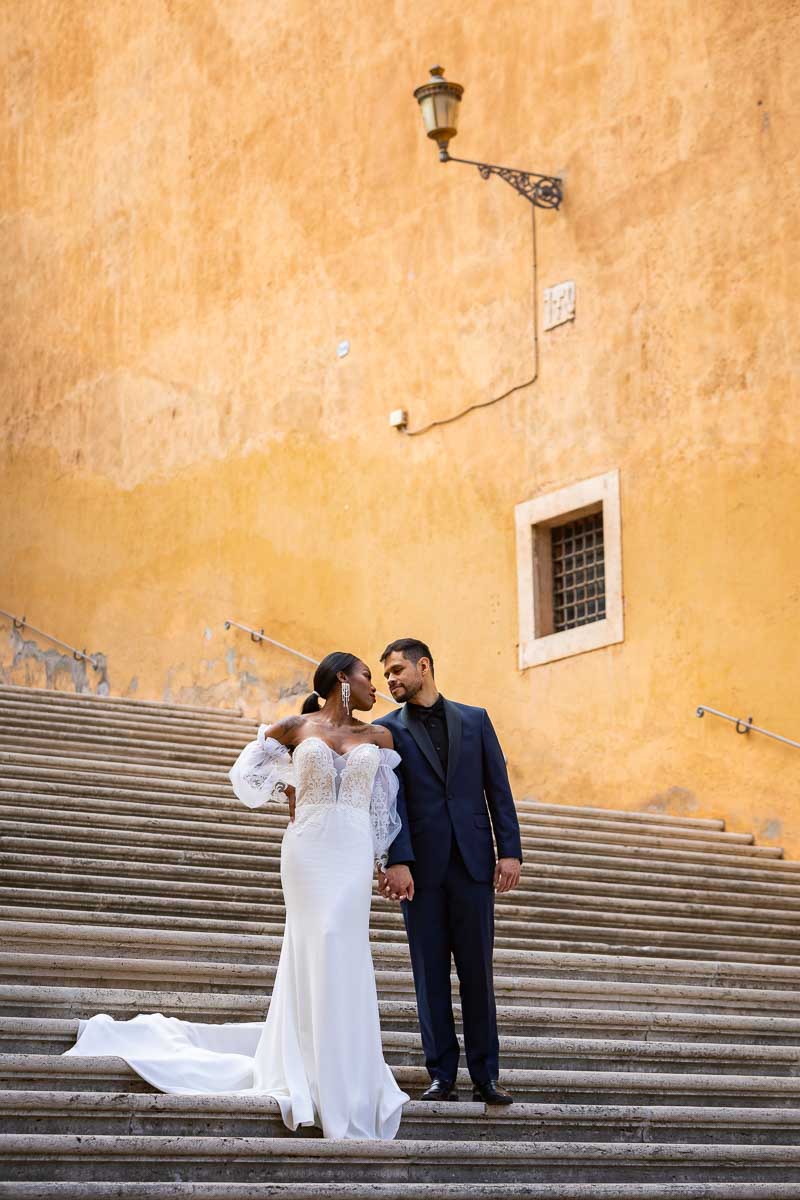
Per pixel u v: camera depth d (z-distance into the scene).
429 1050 5.74
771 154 12.04
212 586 16.47
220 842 8.45
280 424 15.95
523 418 13.59
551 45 13.79
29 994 5.91
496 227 14.05
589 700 12.70
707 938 8.76
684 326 12.45
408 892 5.68
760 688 11.57
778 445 11.71
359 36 15.64
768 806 11.40
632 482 12.62
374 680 14.51
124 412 17.97
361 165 15.45
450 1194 5.15
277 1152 5.13
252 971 6.58
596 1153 5.65
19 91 20.17
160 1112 5.18
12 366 19.77
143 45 18.41
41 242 19.56
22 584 19.05
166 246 17.70
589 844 10.02
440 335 14.42
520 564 13.40
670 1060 6.57
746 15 12.34
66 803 8.61
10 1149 4.77
